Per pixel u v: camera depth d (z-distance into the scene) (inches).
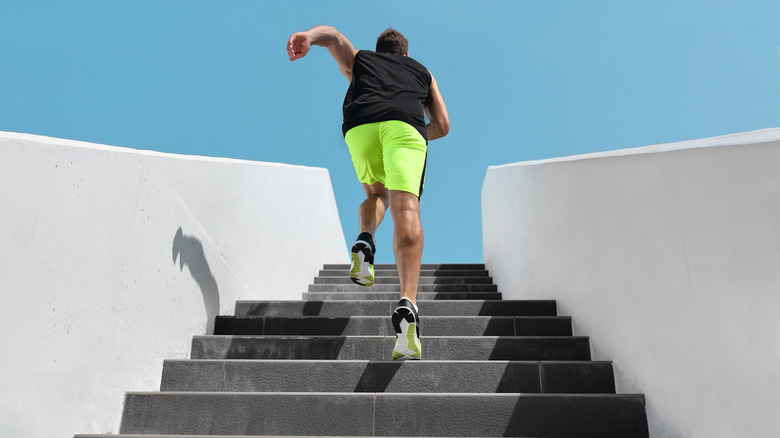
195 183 96.7
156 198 80.7
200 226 98.1
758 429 46.8
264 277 140.4
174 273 85.8
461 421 68.7
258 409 69.1
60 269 58.7
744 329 48.9
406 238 77.0
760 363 46.5
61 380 57.9
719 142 56.5
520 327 103.8
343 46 90.8
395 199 79.5
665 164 65.2
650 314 68.5
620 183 79.7
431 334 104.5
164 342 81.0
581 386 79.3
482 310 116.8
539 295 130.0
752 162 48.2
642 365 70.4
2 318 51.2
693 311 58.0
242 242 122.6
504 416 68.9
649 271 69.1
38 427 54.4
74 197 61.6
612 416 68.6
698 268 57.1
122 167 71.4
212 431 68.1
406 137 82.3
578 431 68.2
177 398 69.2
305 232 202.1
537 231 133.0
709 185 55.2
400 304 73.9
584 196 97.0
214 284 103.2
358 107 84.8
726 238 52.0
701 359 56.2
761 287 46.5
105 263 66.7
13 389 51.8
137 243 74.4
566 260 107.7
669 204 63.9
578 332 98.9
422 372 79.0
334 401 69.5
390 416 68.9
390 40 96.1
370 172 90.0
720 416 52.6
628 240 76.2
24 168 55.1
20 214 54.1
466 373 79.3
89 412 62.1
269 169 151.4
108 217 67.8
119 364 68.5
